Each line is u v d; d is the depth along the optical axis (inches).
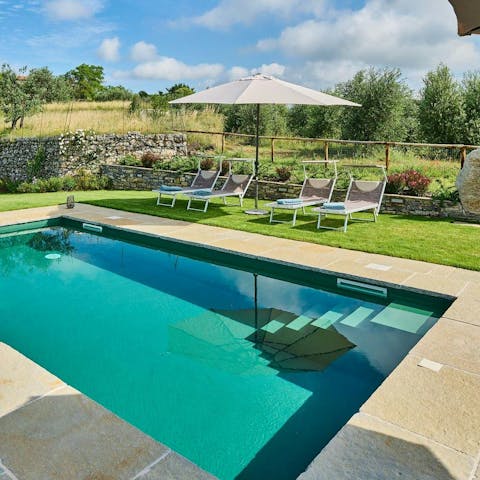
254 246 255.4
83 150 575.8
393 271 207.8
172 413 116.9
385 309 184.5
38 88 1063.0
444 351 131.9
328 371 136.8
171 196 462.9
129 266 251.3
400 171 408.8
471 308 163.3
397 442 93.1
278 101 301.3
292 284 218.8
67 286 218.1
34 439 95.1
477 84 823.7
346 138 908.6
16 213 362.0
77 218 343.6
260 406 119.7
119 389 128.3
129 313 184.5
